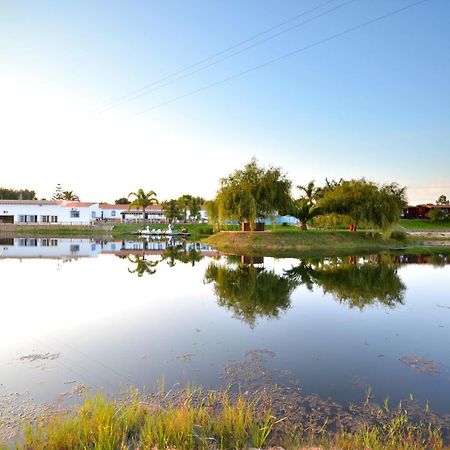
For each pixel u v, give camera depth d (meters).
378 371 9.23
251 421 6.53
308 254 38.41
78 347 10.65
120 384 8.28
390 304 16.52
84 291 18.45
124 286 19.97
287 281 22.30
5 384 8.23
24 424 6.60
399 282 22.16
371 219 44.28
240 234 47.38
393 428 6.58
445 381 8.70
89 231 68.69
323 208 47.78
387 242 46.28
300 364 9.59
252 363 9.59
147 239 60.56
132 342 11.11
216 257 35.28
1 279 21.55
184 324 13.09
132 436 6.11
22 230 68.50
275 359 9.92
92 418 6.39
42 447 5.69
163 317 13.95
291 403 7.52
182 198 88.94
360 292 19.19
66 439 5.80
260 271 26.38
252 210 45.19
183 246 47.59
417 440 6.24
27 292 17.98
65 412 6.99
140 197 85.88
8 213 79.81
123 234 69.88
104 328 12.48
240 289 19.69
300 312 15.02
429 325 13.27
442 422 6.89
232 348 10.71
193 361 9.70
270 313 14.80
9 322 12.97
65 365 9.33
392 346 11.08
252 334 12.05
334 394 7.95
